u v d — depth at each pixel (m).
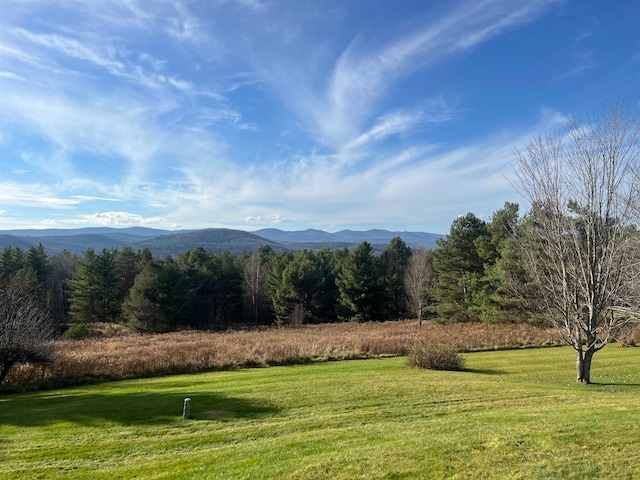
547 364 18.98
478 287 39.34
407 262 60.34
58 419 11.05
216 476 6.62
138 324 45.28
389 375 16.12
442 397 11.77
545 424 7.99
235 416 10.72
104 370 18.44
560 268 14.94
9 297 18.61
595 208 13.78
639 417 8.22
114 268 56.91
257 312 61.88
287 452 7.49
